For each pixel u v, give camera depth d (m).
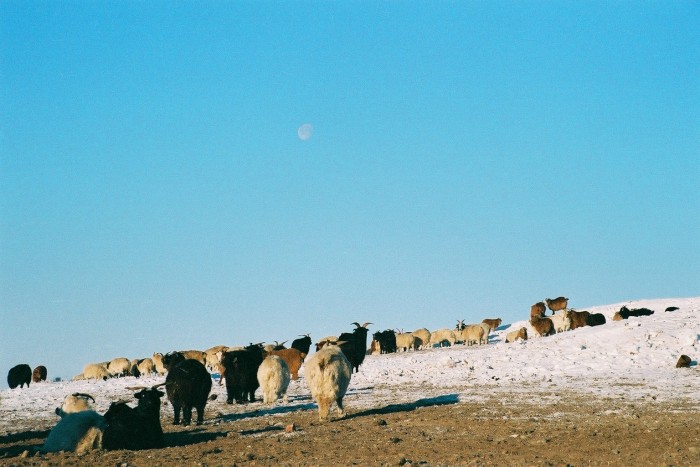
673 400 20.78
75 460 14.57
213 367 42.50
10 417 24.16
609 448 14.38
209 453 15.12
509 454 14.10
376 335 51.50
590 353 32.97
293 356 31.45
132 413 16.38
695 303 56.06
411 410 20.64
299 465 13.58
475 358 35.25
